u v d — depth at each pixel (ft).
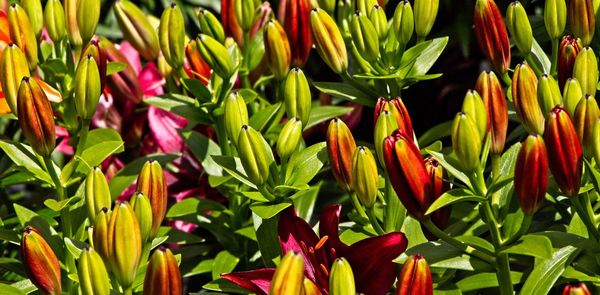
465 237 3.91
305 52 4.79
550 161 3.76
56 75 4.60
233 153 4.83
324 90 4.71
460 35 7.50
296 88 4.23
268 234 4.37
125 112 5.45
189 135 4.83
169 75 5.19
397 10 4.50
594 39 4.85
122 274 3.68
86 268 3.55
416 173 3.76
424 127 7.62
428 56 4.68
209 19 4.91
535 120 4.02
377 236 3.91
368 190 3.98
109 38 8.84
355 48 4.70
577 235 3.98
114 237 3.63
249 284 3.85
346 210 5.14
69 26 4.52
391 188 4.19
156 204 3.89
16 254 5.28
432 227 3.86
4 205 5.10
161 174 3.89
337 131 4.02
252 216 4.70
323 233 4.00
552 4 4.47
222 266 4.72
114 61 5.16
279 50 4.63
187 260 4.87
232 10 5.12
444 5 7.80
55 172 4.22
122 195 5.17
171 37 4.75
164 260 3.51
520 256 4.38
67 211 4.26
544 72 4.66
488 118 3.93
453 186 4.78
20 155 4.33
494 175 3.98
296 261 3.23
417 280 3.43
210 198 5.19
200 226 5.03
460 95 7.73
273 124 4.88
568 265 3.94
